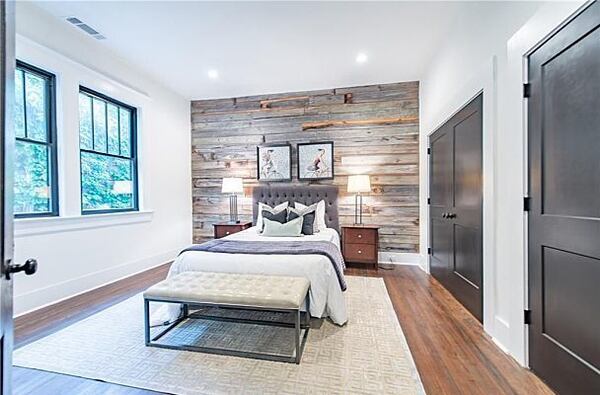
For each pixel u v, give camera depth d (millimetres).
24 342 2174
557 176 1600
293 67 4051
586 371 1423
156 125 4539
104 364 1902
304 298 2143
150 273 4062
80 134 3416
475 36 2529
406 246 4602
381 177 4664
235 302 2004
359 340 2199
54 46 2973
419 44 3439
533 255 1795
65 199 3096
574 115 1482
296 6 2740
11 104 745
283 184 4984
